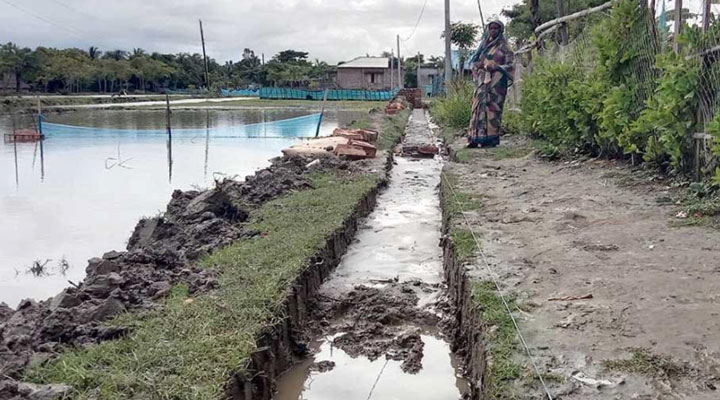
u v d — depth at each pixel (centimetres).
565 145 1291
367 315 636
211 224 805
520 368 391
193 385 388
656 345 407
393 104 3747
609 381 370
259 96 6681
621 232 673
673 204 772
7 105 4647
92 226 1015
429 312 646
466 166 1266
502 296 514
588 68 1249
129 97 5997
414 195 1225
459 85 2508
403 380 520
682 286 501
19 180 1495
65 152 2075
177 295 549
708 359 385
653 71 946
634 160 1025
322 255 714
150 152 2089
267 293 541
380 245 878
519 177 1105
